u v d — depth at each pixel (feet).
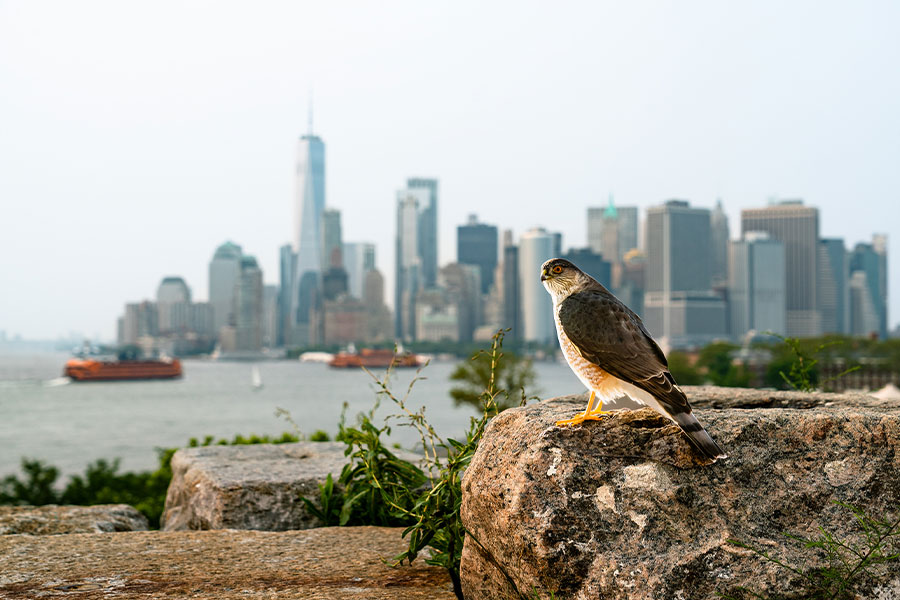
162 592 17.63
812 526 14.80
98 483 91.30
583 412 16.55
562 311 15.83
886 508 15.02
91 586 18.03
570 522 14.78
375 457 25.49
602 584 14.25
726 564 14.21
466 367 130.72
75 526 26.86
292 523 26.55
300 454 32.07
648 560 14.29
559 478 15.12
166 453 65.72
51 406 544.62
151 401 583.58
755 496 15.02
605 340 15.01
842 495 15.08
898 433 15.66
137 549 21.40
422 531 19.80
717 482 15.10
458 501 19.60
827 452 15.55
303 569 19.61
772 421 15.85
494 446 16.63
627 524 14.76
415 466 26.20
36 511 28.32
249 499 26.37
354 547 21.71
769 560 14.19
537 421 16.25
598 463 15.31
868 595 14.10
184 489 29.12
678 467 15.23
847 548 14.38
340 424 26.14
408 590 18.02
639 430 15.67
